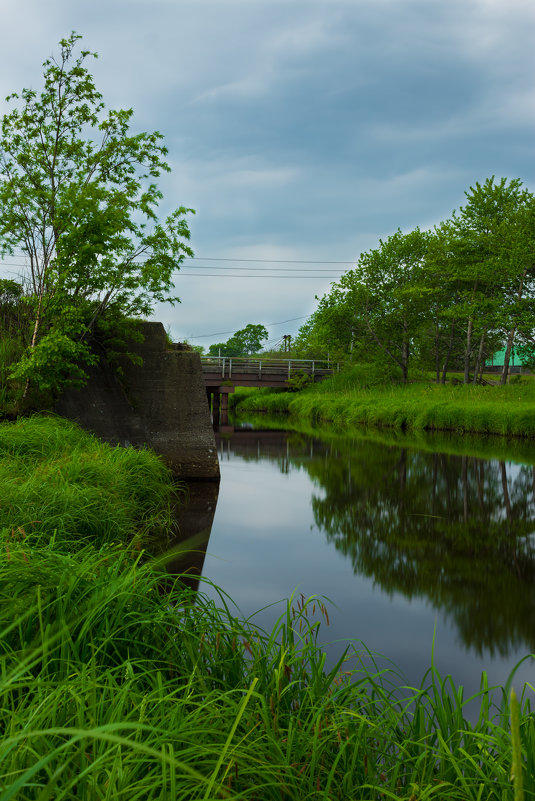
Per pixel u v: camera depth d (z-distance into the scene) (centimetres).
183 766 107
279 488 1048
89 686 175
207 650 268
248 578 529
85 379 1042
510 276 2658
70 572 265
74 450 689
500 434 2041
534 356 2764
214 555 594
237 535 688
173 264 1028
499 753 193
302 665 269
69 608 245
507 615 456
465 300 2998
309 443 1905
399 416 2447
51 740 159
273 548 638
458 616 455
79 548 447
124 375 1091
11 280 1066
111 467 683
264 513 823
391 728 233
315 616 443
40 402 941
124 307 1023
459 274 2967
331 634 412
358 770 204
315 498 957
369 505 909
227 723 190
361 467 1330
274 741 185
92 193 897
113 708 178
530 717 205
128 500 660
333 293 3638
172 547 612
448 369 3931
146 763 161
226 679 256
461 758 207
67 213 890
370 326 3550
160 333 1116
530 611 465
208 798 140
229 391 3959
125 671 220
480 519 819
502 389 2561
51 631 220
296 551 630
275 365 4238
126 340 1092
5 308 1068
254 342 12312
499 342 3406
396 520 807
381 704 273
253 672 251
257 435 2264
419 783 187
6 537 345
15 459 638
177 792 145
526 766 179
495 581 548
